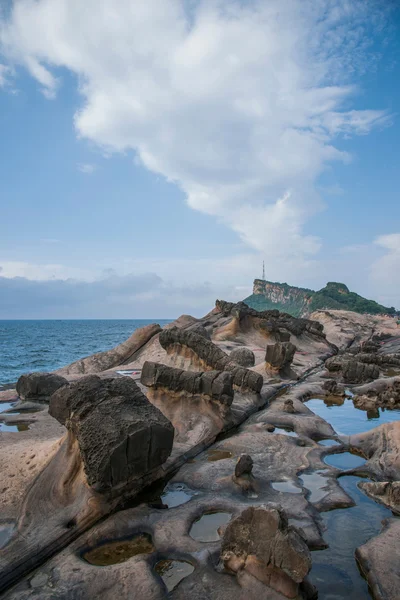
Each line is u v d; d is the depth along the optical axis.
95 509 5.98
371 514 6.30
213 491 7.00
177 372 11.41
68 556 5.10
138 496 6.70
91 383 7.17
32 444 8.30
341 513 6.35
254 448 9.25
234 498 6.71
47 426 11.04
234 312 31.47
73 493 6.36
